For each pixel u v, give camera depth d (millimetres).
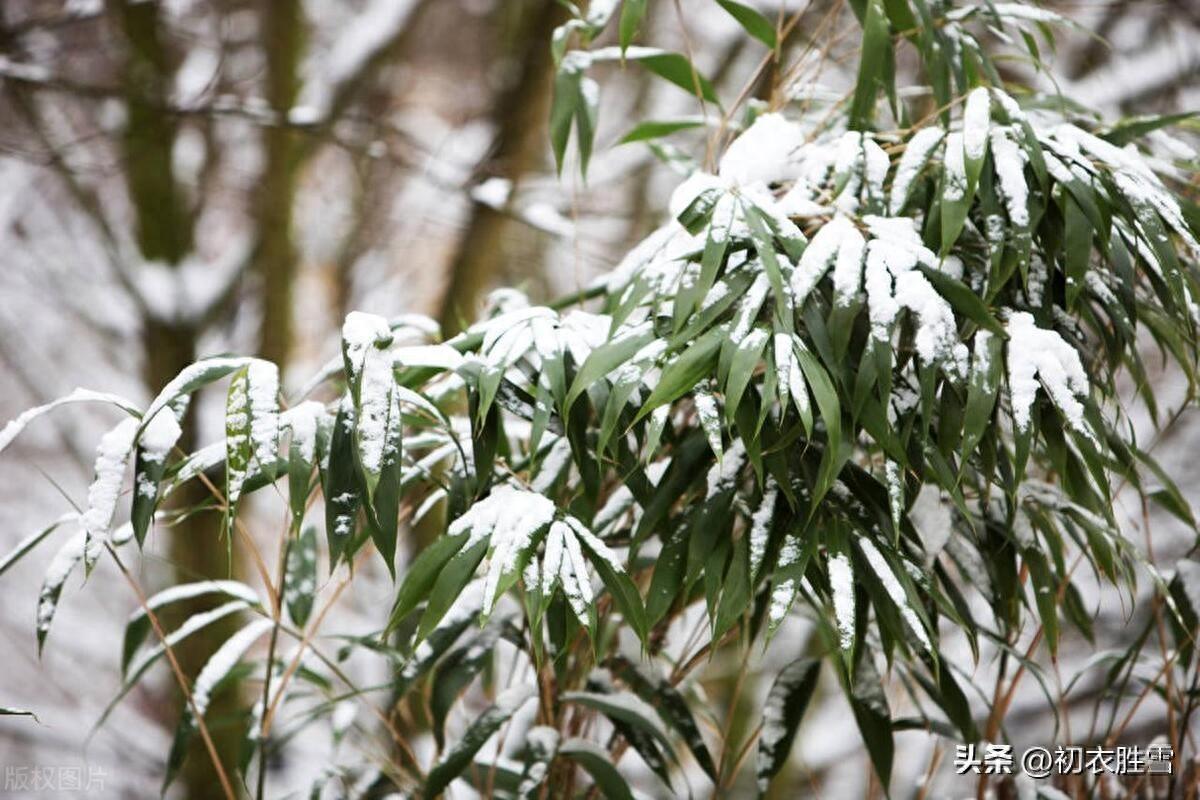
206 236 6148
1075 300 2395
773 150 2473
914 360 2320
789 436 2305
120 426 2328
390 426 2307
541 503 2314
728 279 2326
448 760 2500
